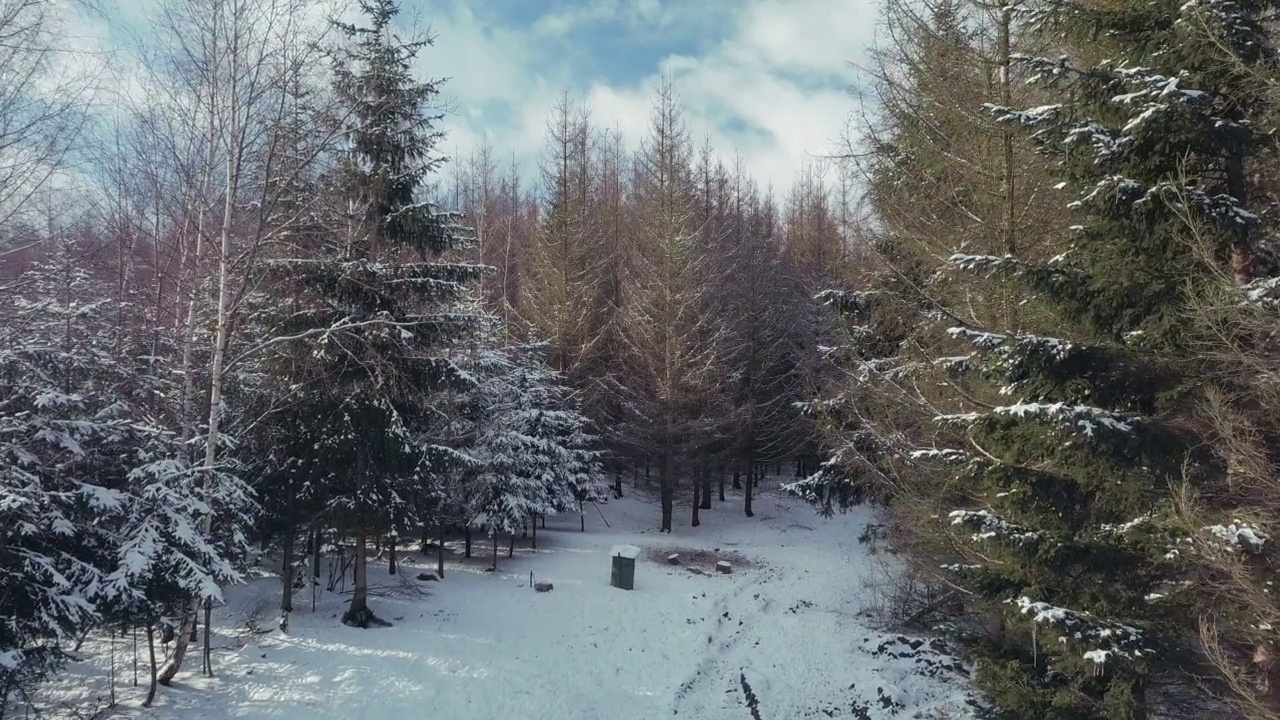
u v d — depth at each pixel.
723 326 28.05
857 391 13.38
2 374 8.41
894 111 11.35
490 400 20.75
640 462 31.00
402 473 14.88
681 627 16.00
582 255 31.23
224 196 11.91
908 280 10.74
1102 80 7.16
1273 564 5.97
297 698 10.95
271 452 13.98
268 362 13.39
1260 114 6.86
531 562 21.53
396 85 13.67
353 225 13.85
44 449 8.77
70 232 12.10
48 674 10.59
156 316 13.25
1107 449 6.82
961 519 7.91
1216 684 7.12
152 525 9.02
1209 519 6.37
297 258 12.92
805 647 14.77
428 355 14.66
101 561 9.24
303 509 14.43
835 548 25.36
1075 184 7.68
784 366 31.94
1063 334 8.50
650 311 27.91
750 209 46.94
